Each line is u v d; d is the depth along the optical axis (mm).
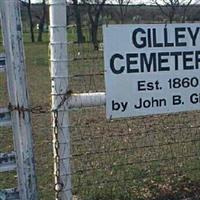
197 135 4852
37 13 29812
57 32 3027
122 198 3578
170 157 4172
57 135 3104
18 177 3033
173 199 3578
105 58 3156
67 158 3135
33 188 3051
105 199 3582
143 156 4309
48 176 3979
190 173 3924
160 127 5152
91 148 4613
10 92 2957
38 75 13023
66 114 3105
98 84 5527
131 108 3232
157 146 4309
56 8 3000
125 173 3955
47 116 6125
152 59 3236
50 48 3076
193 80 3336
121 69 3188
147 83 3246
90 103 3148
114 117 3211
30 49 22688
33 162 3041
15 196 3049
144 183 3777
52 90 3086
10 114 2980
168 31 3248
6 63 2926
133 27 3180
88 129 5262
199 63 3332
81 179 3855
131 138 4898
